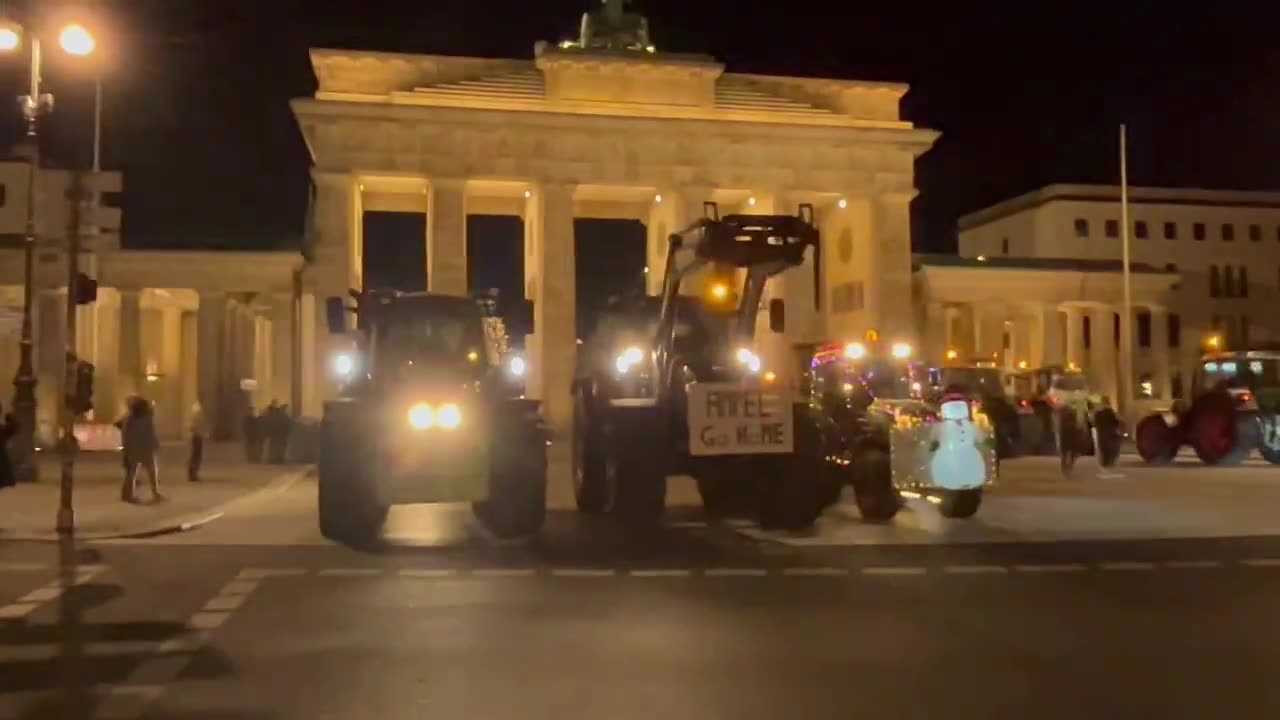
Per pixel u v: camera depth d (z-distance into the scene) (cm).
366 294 1917
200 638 1122
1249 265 8225
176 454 4344
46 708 878
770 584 1438
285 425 3850
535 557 1672
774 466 1948
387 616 1231
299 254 5569
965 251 9144
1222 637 1121
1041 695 906
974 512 2109
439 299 1902
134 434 2456
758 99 5775
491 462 1820
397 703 886
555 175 5528
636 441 1966
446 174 5444
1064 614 1238
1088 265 6638
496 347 1959
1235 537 1880
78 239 2047
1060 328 6519
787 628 1165
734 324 2009
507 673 980
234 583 1448
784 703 884
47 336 4962
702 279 2005
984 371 4072
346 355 2041
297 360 5566
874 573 1523
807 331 4947
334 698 902
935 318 6331
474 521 2111
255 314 6178
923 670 988
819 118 5816
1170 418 4069
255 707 877
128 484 2464
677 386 1962
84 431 4622
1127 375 5341
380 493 1780
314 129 5362
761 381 1936
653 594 1367
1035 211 8200
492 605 1295
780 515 1945
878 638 1117
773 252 1909
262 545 1809
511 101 5525
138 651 1066
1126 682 947
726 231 1883
